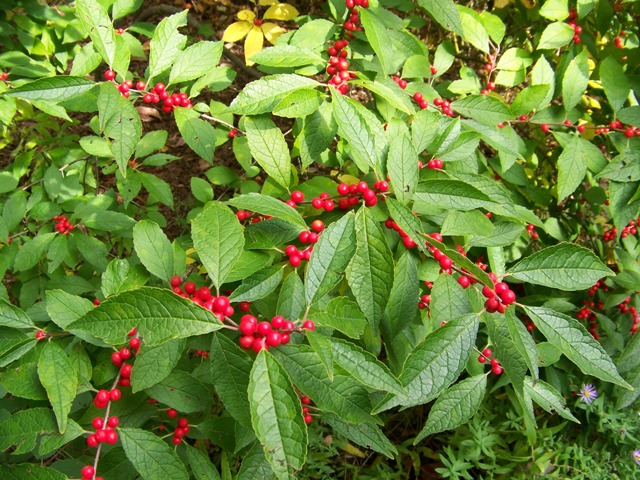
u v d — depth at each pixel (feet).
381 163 1.30
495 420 2.43
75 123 2.56
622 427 2.30
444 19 1.62
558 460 2.28
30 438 1.15
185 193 3.56
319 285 1.12
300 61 1.45
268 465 1.22
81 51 1.68
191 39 3.09
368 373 1.07
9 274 2.84
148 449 1.16
